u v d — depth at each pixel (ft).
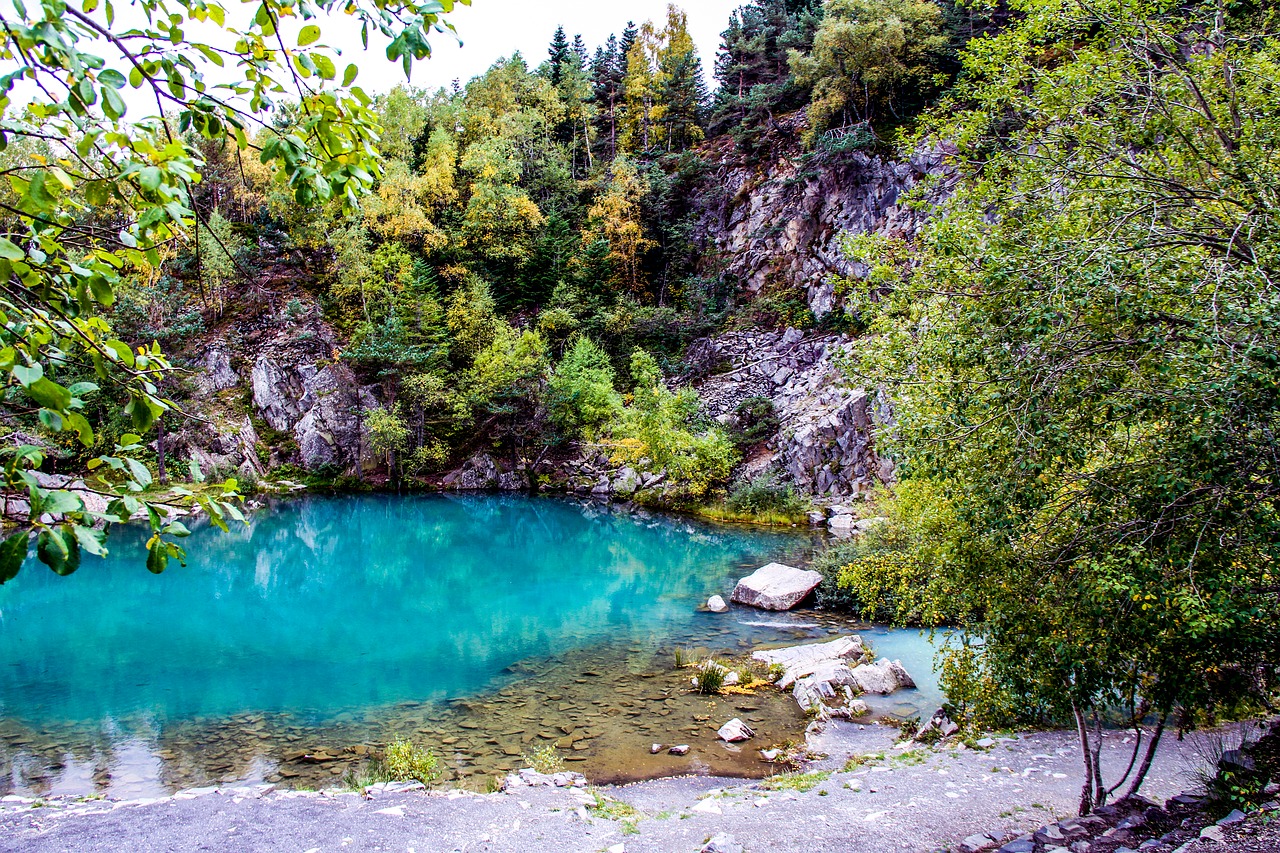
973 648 28.40
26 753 39.68
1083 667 22.39
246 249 185.47
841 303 155.74
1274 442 15.28
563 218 217.15
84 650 59.67
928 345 22.18
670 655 57.62
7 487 6.79
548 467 169.99
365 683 51.49
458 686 50.83
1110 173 21.52
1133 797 24.62
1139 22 23.65
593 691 49.65
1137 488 18.44
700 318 183.52
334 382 174.29
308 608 74.49
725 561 96.68
